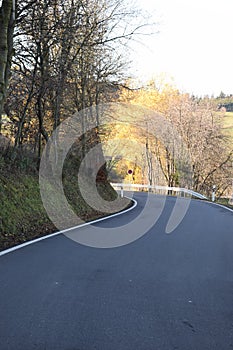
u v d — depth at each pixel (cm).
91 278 699
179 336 458
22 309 527
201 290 650
